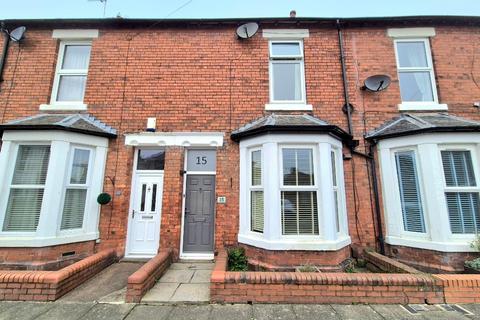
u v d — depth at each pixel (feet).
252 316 10.80
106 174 18.88
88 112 20.03
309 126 16.53
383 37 21.48
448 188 16.07
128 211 18.85
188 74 20.86
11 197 16.38
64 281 12.68
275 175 16.40
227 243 17.93
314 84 20.74
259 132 17.30
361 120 19.90
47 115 19.34
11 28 21.44
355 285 12.07
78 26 21.58
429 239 15.98
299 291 12.03
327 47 21.45
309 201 16.49
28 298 12.00
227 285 12.10
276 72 21.68
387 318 10.66
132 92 20.44
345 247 16.87
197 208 19.17
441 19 21.09
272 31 21.66
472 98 20.15
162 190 19.11
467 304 11.81
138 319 10.53
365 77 20.77
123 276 15.29
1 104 20.07
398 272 13.70
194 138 19.43
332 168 17.89
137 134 19.51
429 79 20.92
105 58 21.12
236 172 18.90
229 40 21.58
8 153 16.53
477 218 15.90
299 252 15.56
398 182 17.78
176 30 21.79
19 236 15.81
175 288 13.37
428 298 11.94
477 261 14.30
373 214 18.35
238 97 20.40
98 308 11.43
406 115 19.49
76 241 16.88
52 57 21.08
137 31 21.74
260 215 17.24
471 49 21.04
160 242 18.01
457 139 16.19
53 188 16.22
